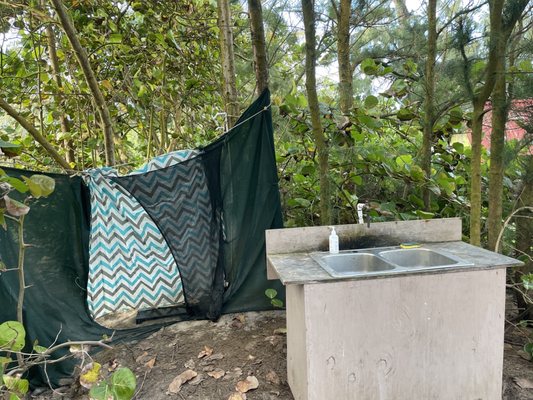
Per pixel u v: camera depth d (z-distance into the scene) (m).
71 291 2.63
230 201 2.97
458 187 3.62
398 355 1.87
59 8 2.80
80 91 3.85
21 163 3.84
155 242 2.96
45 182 1.73
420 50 3.36
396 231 2.49
